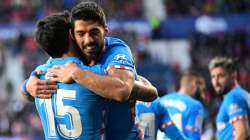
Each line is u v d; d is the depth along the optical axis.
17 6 68.81
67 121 12.04
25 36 63.97
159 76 55.84
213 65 20.67
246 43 58.81
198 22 61.62
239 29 60.06
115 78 11.45
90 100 11.86
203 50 57.66
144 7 68.69
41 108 12.53
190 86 22.22
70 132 12.05
